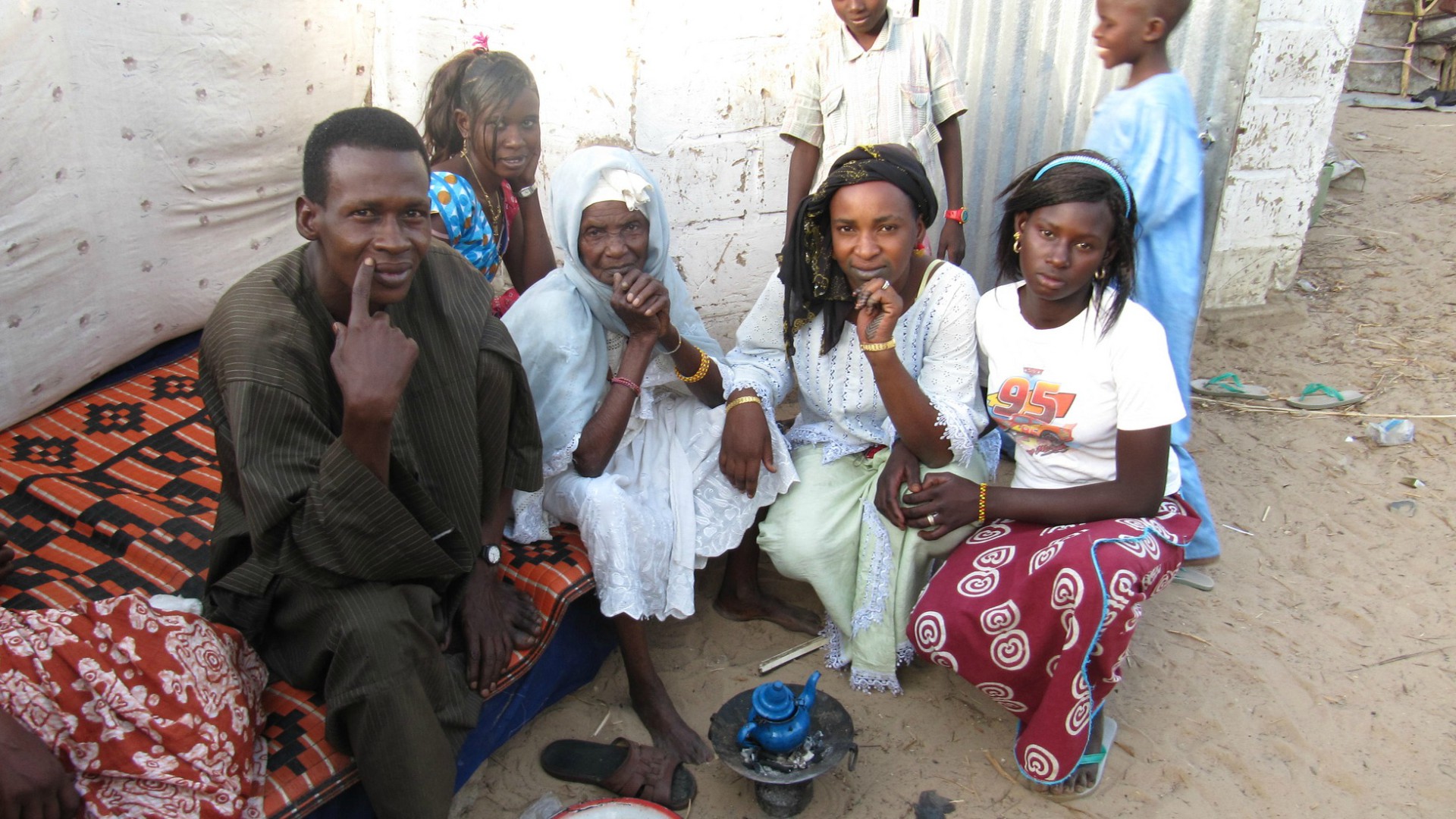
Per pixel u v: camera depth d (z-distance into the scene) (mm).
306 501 1934
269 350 1962
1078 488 2500
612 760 2527
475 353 2262
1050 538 2422
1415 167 7160
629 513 2553
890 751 2607
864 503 2793
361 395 1828
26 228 3129
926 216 2609
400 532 2006
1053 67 3967
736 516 2789
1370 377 4461
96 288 3463
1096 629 2221
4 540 2635
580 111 3969
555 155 4094
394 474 2033
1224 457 3904
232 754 1938
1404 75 9688
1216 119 3734
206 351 2039
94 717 1835
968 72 4004
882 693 2805
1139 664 2861
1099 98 3910
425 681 2088
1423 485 3666
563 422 2613
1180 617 3049
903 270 2598
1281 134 4727
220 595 2141
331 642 2029
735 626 3076
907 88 3697
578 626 2775
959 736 2656
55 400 3477
